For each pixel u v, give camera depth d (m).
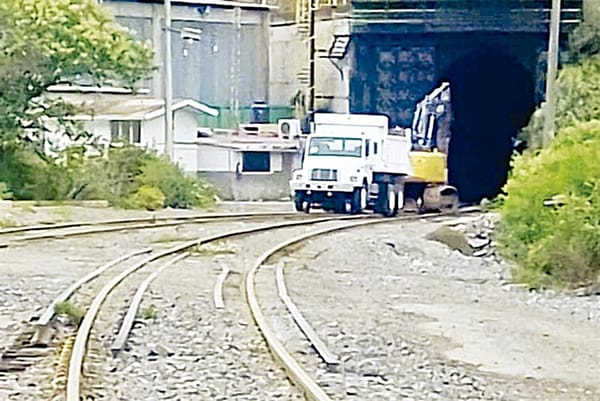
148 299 23.81
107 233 41.69
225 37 91.31
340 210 60.41
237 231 43.81
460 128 78.88
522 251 34.91
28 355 17.34
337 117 61.59
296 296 25.72
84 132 62.94
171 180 61.59
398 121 77.12
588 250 30.66
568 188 34.12
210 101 90.31
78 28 60.19
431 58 76.25
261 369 16.69
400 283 30.61
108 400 14.21
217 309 22.78
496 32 74.19
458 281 32.09
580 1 65.94
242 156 81.38
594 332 22.44
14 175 58.94
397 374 16.88
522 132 68.00
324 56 84.44
